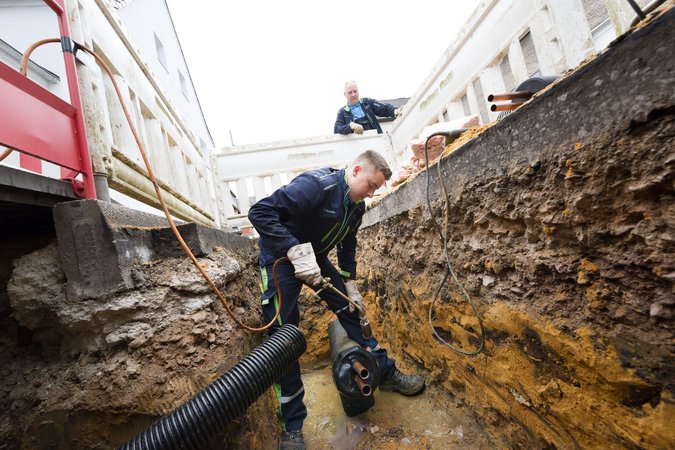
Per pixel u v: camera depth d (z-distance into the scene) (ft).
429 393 5.57
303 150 12.98
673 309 1.84
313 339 8.23
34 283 2.85
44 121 2.80
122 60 5.31
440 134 4.06
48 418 2.66
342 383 4.94
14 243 3.43
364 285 9.05
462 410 4.76
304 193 4.55
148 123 6.49
